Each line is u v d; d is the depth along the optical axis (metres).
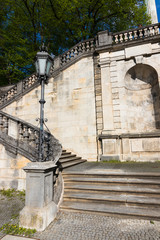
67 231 3.49
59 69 11.72
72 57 11.95
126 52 10.30
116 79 10.33
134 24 16.55
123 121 9.70
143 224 3.71
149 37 9.66
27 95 12.27
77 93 11.11
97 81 10.80
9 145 6.47
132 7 14.78
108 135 9.38
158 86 9.66
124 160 9.09
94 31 18.22
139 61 9.88
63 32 18.03
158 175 5.21
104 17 16.42
